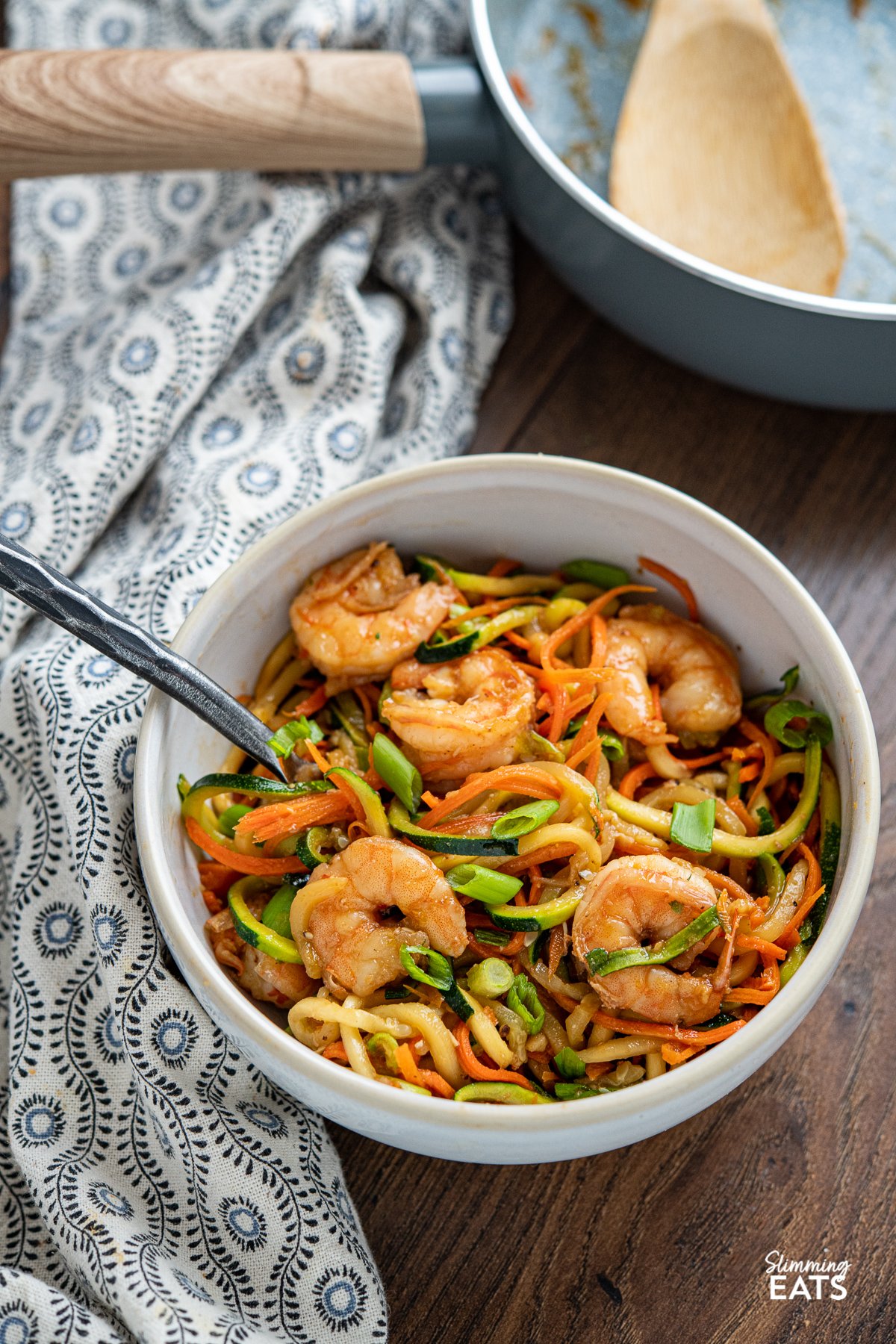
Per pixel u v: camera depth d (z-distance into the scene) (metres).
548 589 0.55
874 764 0.49
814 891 0.51
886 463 0.62
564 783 0.51
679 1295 0.52
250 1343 0.49
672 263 0.56
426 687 0.52
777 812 0.53
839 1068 0.54
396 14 0.64
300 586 0.54
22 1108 0.52
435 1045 0.49
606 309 0.61
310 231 0.62
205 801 0.52
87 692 0.54
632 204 0.61
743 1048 0.46
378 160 0.61
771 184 0.62
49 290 0.64
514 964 0.50
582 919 0.49
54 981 0.53
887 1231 0.52
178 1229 0.51
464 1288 0.52
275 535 0.51
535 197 0.59
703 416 0.62
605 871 0.49
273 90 0.60
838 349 0.57
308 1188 0.51
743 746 0.54
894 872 0.56
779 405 0.62
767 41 0.62
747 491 0.61
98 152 0.59
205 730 0.52
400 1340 0.52
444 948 0.49
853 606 0.60
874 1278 0.52
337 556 0.54
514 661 0.53
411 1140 0.48
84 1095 0.52
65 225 0.64
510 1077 0.49
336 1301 0.50
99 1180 0.52
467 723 0.50
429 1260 0.52
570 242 0.59
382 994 0.50
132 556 0.59
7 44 0.65
